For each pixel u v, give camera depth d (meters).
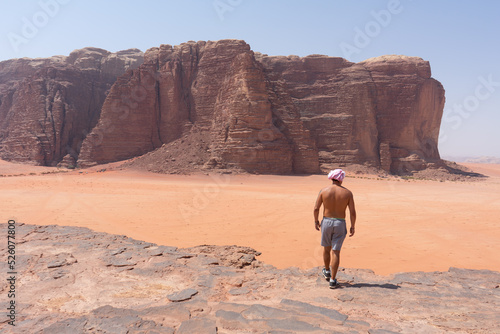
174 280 6.02
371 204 24.39
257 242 12.16
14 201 22.56
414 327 3.93
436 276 6.89
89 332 3.61
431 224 16.11
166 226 15.13
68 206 20.80
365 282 6.36
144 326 3.79
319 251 10.78
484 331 3.81
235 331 3.70
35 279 5.85
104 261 7.07
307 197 28.08
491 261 9.82
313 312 4.43
